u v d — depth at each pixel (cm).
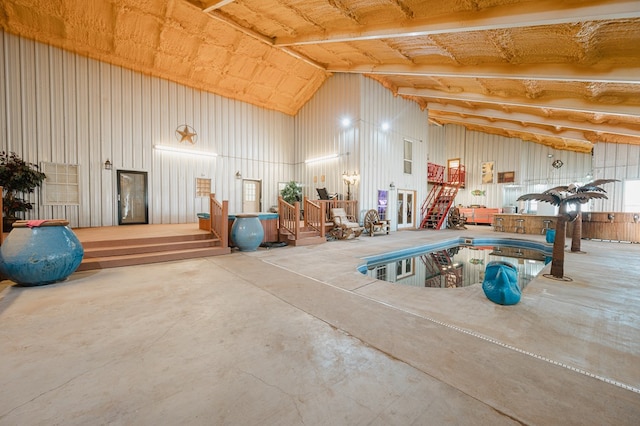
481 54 561
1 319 290
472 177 1744
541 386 184
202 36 870
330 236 943
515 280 342
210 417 156
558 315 304
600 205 1013
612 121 778
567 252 720
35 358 217
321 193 1079
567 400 170
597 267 542
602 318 297
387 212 1198
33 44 767
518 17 403
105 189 878
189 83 1034
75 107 827
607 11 336
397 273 597
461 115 1323
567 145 1409
